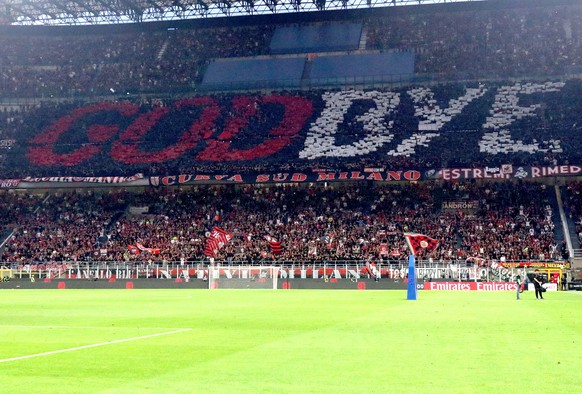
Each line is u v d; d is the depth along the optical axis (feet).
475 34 367.86
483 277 244.22
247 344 69.82
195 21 400.47
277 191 320.50
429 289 246.06
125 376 49.78
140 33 405.39
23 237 310.04
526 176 291.99
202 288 265.75
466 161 303.89
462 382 47.16
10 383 46.98
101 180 322.96
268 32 396.57
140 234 303.48
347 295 197.88
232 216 308.19
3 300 172.55
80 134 355.97
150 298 182.19
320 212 303.48
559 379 48.44
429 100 343.87
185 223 307.17
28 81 384.27
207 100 368.68
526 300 164.35
